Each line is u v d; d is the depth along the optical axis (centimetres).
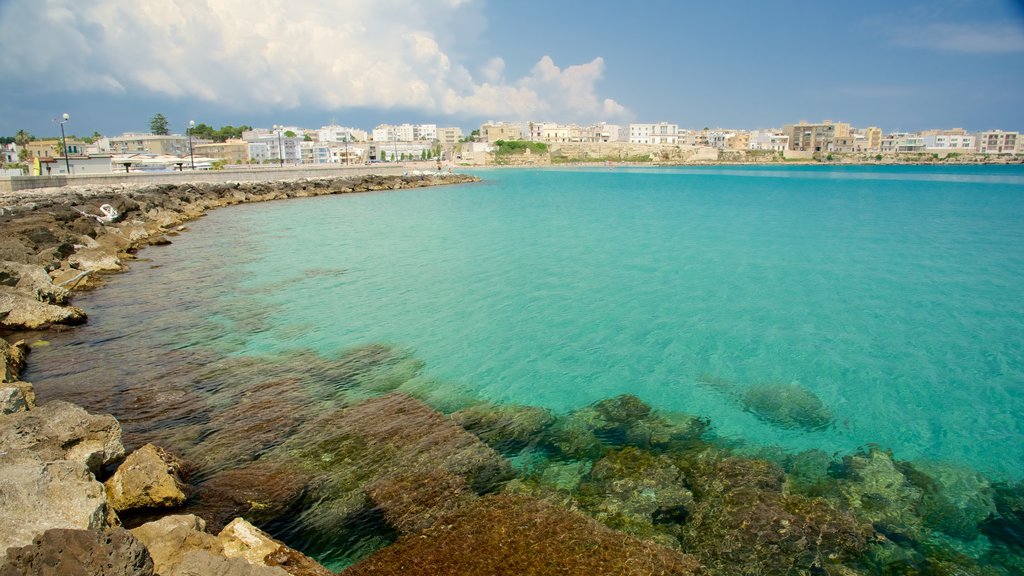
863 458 872
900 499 766
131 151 10344
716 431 952
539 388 1115
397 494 744
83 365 1177
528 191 6544
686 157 19050
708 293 1800
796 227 3272
